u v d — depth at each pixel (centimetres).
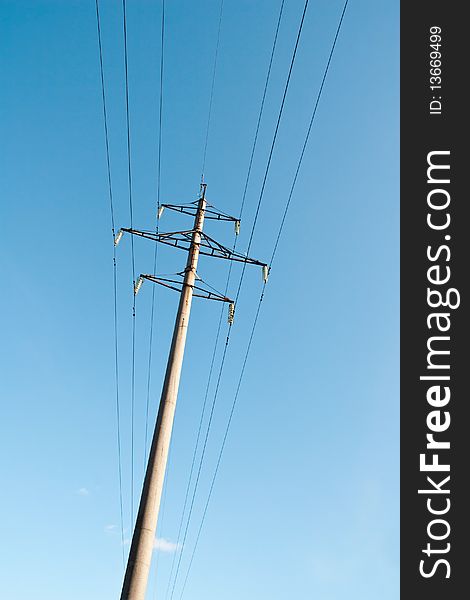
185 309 1399
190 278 1455
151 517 1066
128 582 998
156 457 1134
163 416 1198
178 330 1352
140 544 1032
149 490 1091
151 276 1452
